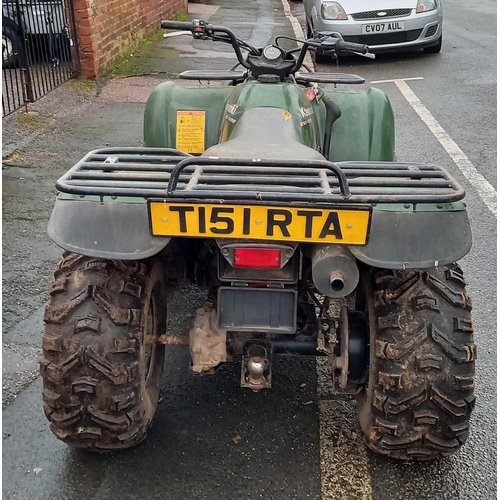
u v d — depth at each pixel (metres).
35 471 3.00
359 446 3.18
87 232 2.46
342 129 4.11
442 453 2.86
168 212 2.36
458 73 11.11
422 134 8.05
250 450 3.15
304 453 3.13
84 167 2.59
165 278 3.27
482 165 7.04
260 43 13.58
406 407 2.71
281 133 3.07
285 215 2.33
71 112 8.52
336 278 2.41
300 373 3.72
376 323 2.73
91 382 2.69
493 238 5.45
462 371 2.70
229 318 2.74
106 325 2.69
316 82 4.71
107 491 2.90
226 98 4.28
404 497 2.89
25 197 6.05
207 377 3.67
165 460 3.07
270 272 2.69
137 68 10.74
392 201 2.33
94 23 9.66
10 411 3.39
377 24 11.85
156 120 4.26
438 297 2.72
